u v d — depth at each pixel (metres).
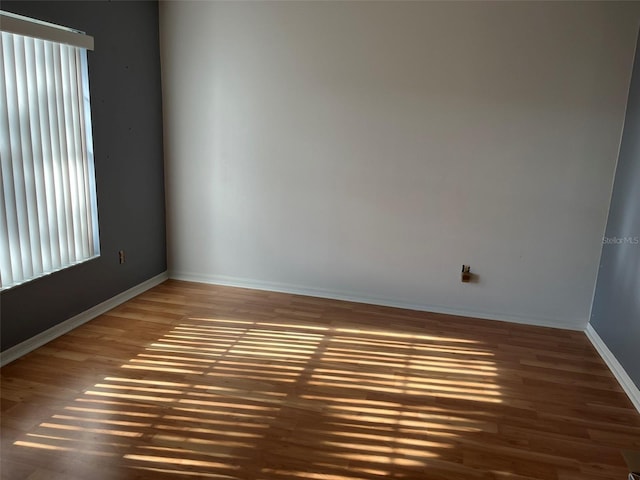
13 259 2.88
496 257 3.77
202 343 3.26
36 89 2.92
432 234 3.85
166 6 3.98
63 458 2.14
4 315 2.85
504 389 2.84
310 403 2.62
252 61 3.91
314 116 3.88
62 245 3.24
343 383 2.83
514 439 2.39
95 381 2.75
